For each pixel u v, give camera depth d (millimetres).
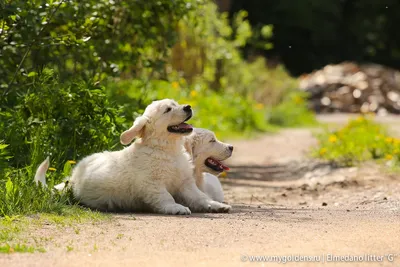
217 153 12609
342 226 10094
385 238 9172
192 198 11617
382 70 50281
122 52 16406
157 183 11391
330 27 64875
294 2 62625
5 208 10578
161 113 11391
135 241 8969
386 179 16125
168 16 17203
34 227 9680
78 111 13516
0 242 8750
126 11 16328
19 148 13023
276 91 41188
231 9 60500
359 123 24172
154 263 7855
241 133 29844
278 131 33375
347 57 65938
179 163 11570
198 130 12703
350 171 17781
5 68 15094
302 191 15438
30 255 8172
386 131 24766
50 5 13664
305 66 64875
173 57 28203
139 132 11453
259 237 9250
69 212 10758
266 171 19516
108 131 13414
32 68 15102
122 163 11539
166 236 9266
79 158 13227
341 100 47781
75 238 9117
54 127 13281
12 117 13453
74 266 7707
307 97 47438
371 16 66688
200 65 28906
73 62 16281
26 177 11945
